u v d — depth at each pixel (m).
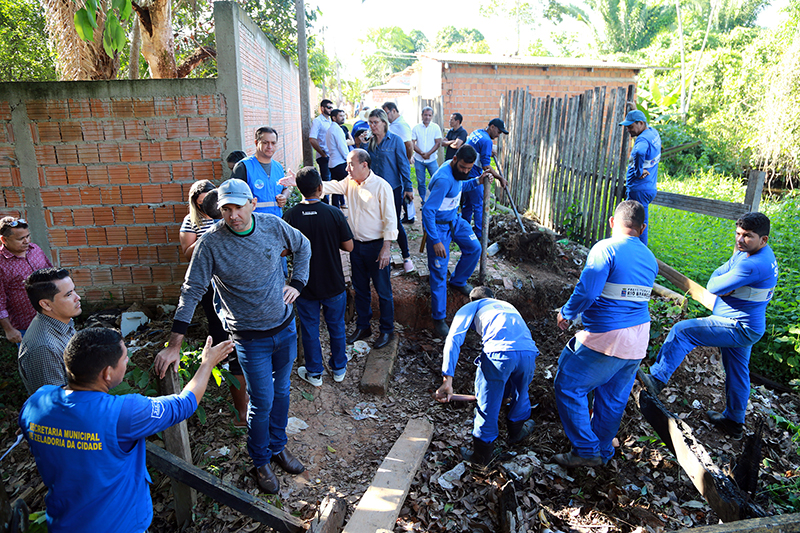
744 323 3.93
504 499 3.14
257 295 3.00
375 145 6.42
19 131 5.27
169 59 7.28
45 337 2.69
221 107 5.33
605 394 3.71
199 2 9.97
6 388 4.59
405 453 3.73
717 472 2.96
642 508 3.44
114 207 5.55
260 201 4.46
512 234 7.11
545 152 8.93
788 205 9.25
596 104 7.34
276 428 3.50
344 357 4.61
